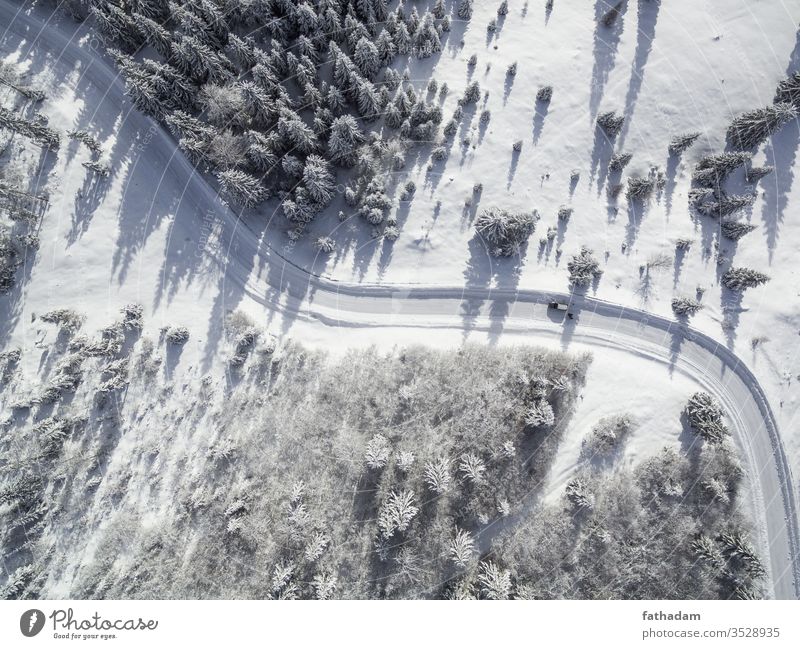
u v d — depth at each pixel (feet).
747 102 171.94
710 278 168.04
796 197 170.71
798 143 170.50
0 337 164.45
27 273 166.61
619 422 158.40
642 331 166.81
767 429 160.56
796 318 164.45
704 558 150.51
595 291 167.94
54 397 158.20
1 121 157.99
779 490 157.58
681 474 155.74
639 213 170.71
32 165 168.86
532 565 150.41
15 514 154.61
